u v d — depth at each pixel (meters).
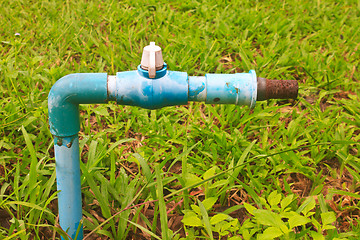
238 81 0.40
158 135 0.61
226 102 0.41
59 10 0.95
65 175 0.43
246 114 0.64
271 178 0.57
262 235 0.43
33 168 0.46
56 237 0.49
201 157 0.60
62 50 0.79
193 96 0.40
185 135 0.62
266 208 0.51
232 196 0.55
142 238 0.50
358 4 1.00
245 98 0.40
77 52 0.81
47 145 0.61
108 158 0.58
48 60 0.77
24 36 0.83
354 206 0.53
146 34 0.88
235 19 0.92
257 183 0.54
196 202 0.54
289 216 0.46
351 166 0.60
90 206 0.53
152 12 0.96
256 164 0.58
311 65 0.77
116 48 0.81
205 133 0.62
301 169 0.57
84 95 0.40
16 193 0.49
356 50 0.83
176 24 0.90
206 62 0.77
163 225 0.43
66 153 0.42
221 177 0.55
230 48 0.84
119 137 0.64
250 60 0.80
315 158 0.59
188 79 0.40
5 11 0.92
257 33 0.88
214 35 0.86
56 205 0.53
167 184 0.56
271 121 0.65
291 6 1.01
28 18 0.90
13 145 0.58
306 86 0.72
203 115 0.67
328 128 0.63
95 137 0.60
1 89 0.68
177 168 0.59
